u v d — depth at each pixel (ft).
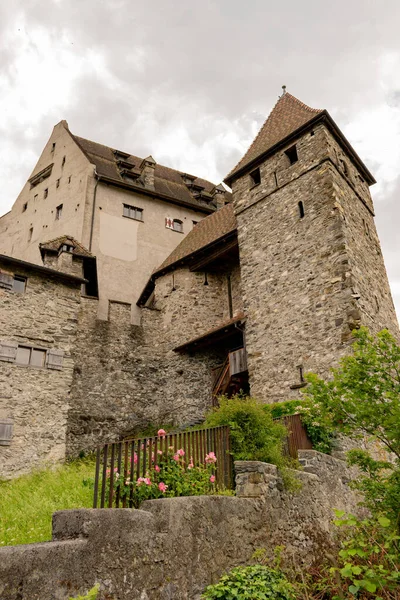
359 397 20.36
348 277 45.47
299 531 22.41
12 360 45.09
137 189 84.28
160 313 69.92
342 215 49.06
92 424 58.08
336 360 43.57
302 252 50.70
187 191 96.43
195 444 21.83
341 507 27.71
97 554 13.28
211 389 61.93
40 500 27.66
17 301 47.39
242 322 54.34
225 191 99.86
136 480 18.31
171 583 15.06
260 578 17.26
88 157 84.33
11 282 47.57
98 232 78.54
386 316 52.75
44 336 47.85
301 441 30.50
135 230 82.79
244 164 61.67
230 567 17.61
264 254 55.21
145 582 14.26
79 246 65.05
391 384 20.27
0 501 30.63
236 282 66.18
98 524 13.62
